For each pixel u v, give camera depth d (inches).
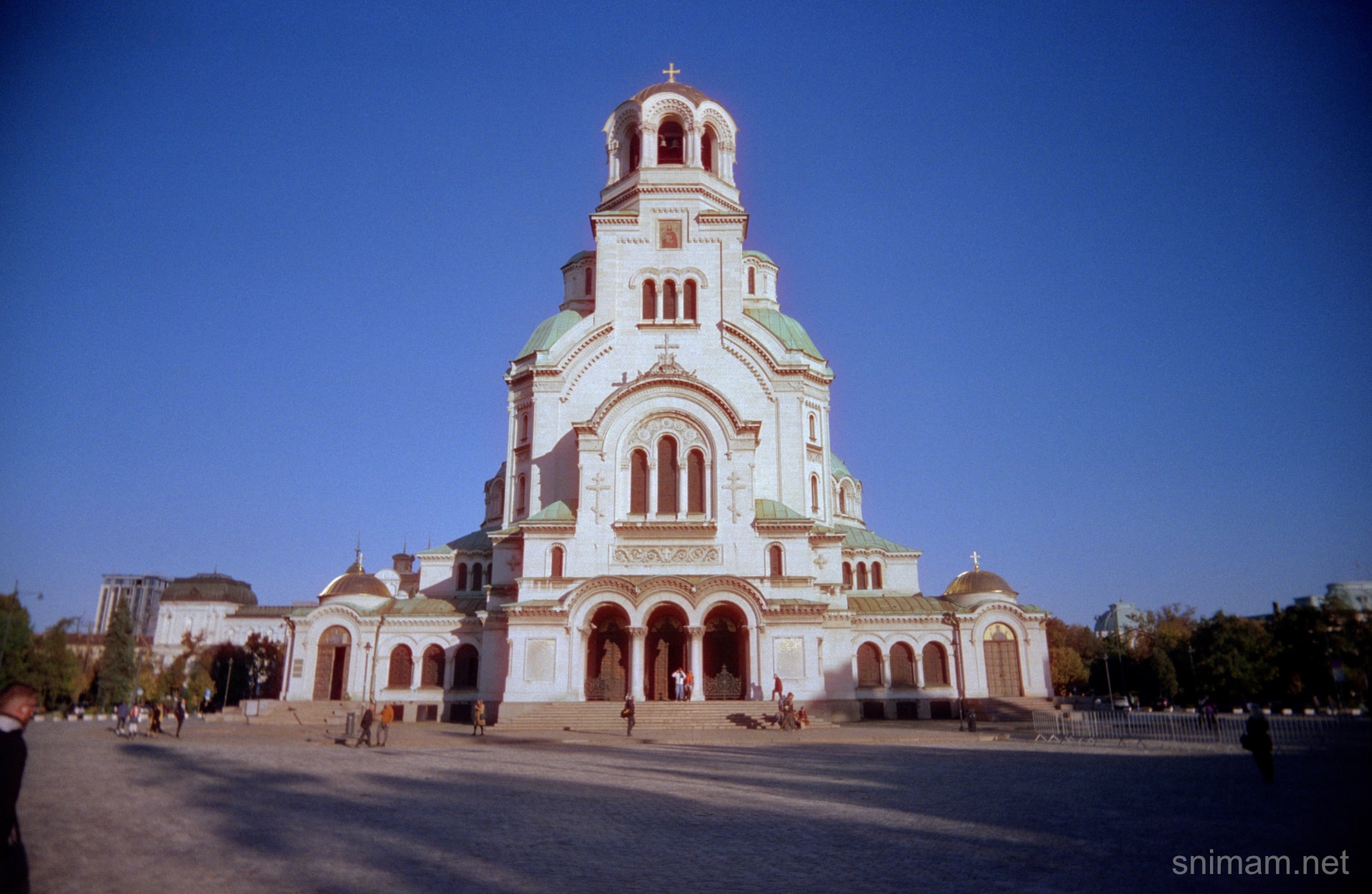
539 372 2915.8
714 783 1184.2
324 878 629.9
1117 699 4498.0
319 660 2933.1
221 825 844.6
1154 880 624.7
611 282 2960.1
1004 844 754.8
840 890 601.0
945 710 2891.2
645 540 2573.8
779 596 2529.5
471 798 1041.5
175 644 5905.5
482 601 3093.0
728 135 3203.7
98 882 609.3
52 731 2407.7
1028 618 2967.5
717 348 2901.1
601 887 610.5
